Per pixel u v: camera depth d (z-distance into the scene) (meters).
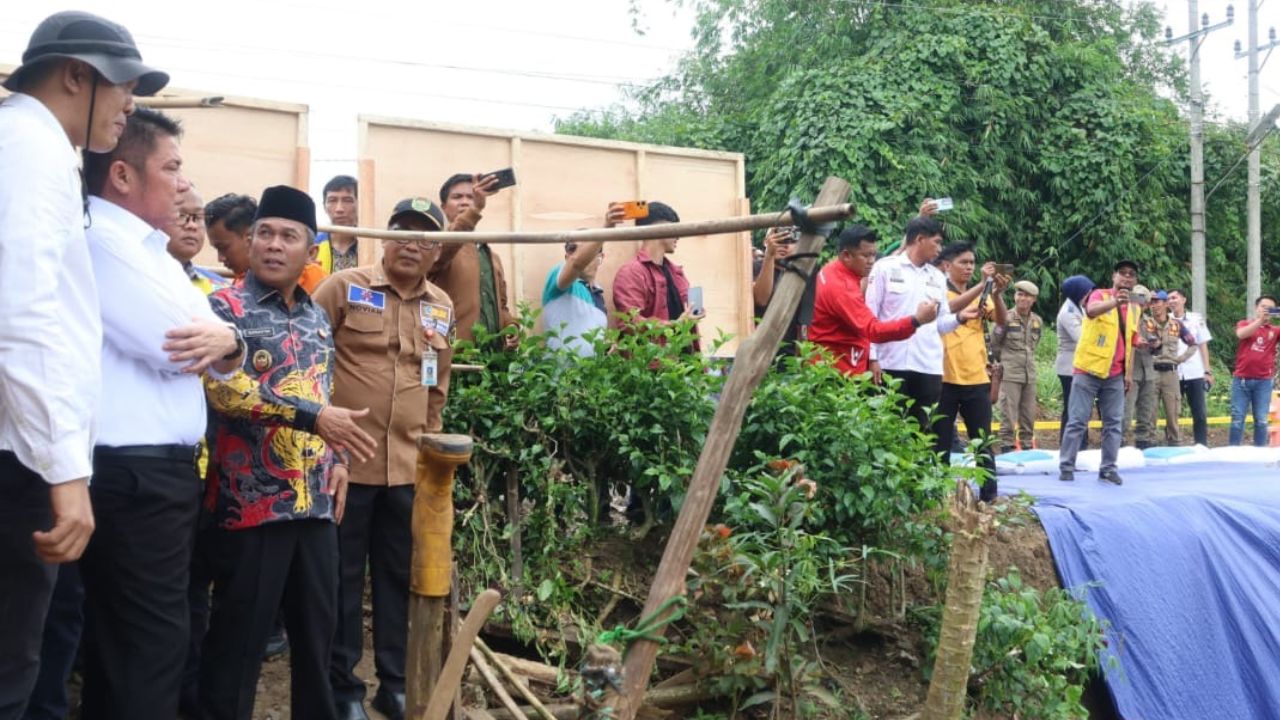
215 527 3.81
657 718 5.33
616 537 6.00
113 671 3.25
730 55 21.83
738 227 4.08
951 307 7.74
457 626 3.96
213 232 4.83
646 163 6.77
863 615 6.29
